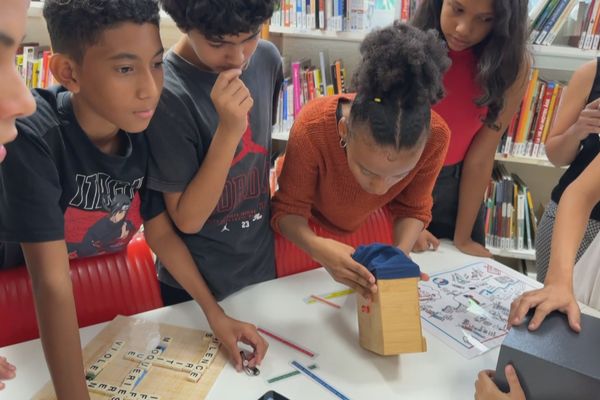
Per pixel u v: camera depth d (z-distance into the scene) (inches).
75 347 29.7
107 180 33.7
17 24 14.2
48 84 84.0
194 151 36.0
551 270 35.3
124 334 35.6
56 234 29.5
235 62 32.1
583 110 52.1
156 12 27.6
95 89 27.8
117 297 43.5
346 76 89.6
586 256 43.2
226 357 34.1
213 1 28.4
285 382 32.2
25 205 28.5
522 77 51.5
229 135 33.8
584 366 27.1
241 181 40.8
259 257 45.2
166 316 38.3
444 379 33.1
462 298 42.0
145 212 38.4
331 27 75.7
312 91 82.2
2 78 14.4
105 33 26.0
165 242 39.1
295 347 35.5
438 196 57.4
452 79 50.9
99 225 36.9
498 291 43.2
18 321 38.9
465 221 56.1
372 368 33.8
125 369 32.2
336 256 36.6
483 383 29.7
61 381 29.1
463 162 56.9
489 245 82.0
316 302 41.1
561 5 67.2
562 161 57.3
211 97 33.0
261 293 42.2
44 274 29.2
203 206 36.2
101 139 32.9
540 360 27.7
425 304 40.9
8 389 30.7
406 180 42.6
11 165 27.8
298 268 48.1
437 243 50.9
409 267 33.3
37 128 29.0
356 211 45.3
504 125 54.3
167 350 34.2
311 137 39.9
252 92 39.9
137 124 29.3
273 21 78.5
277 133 83.3
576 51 69.1
